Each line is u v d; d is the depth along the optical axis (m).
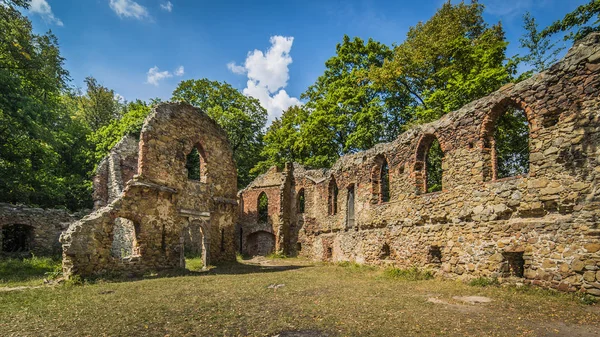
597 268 8.45
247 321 7.02
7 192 23.55
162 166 16.98
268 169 36.16
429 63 26.62
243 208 34.62
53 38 27.88
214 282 12.49
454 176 12.84
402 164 16.03
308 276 14.46
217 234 20.52
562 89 9.62
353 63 34.22
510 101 11.12
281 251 30.09
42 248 21.62
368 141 29.73
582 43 9.41
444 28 25.72
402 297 9.41
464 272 11.96
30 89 23.77
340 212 22.50
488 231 11.26
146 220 15.88
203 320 7.11
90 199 30.05
